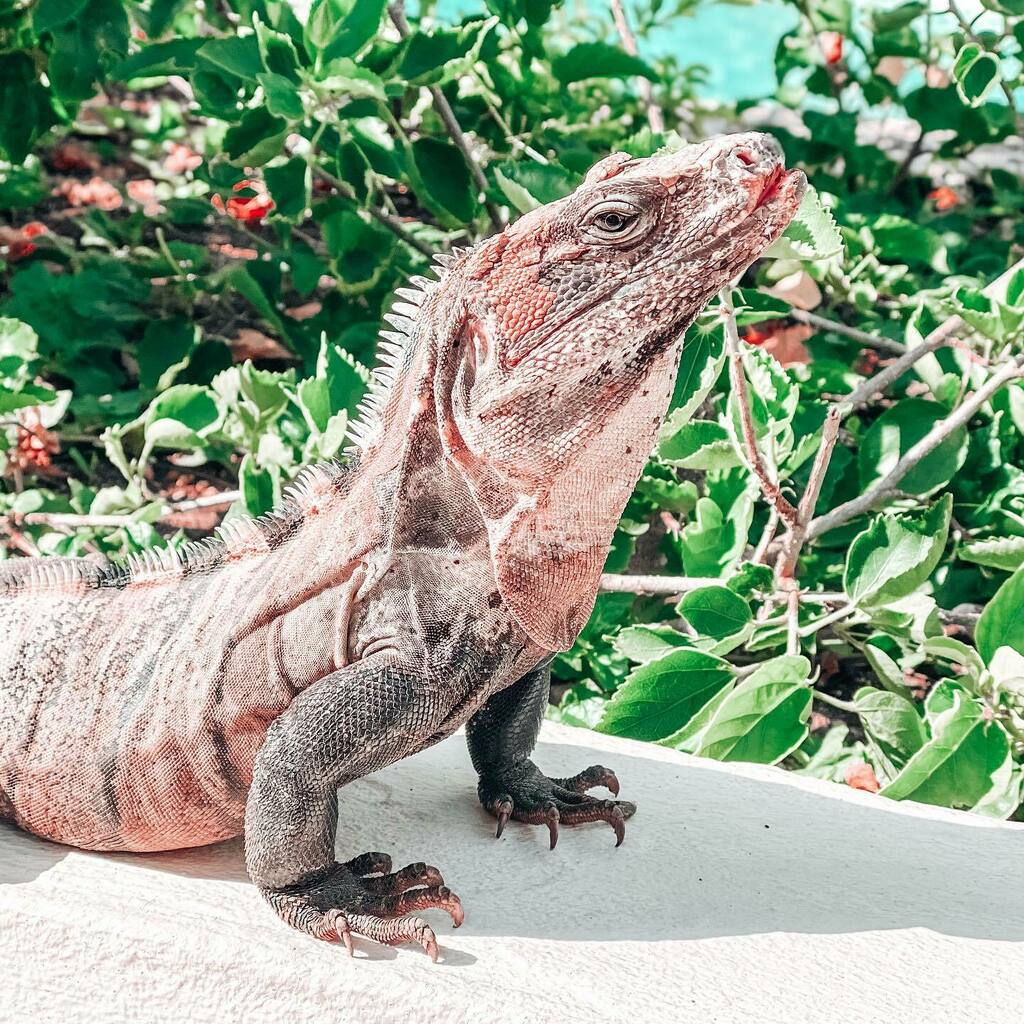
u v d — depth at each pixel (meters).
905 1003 0.53
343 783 0.56
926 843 0.62
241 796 0.58
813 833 0.62
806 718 0.70
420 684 0.55
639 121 1.20
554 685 0.83
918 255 0.97
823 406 0.85
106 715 0.58
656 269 0.52
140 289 1.02
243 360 1.02
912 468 0.80
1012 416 0.84
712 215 0.52
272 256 1.03
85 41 0.92
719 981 0.54
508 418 0.53
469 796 0.64
